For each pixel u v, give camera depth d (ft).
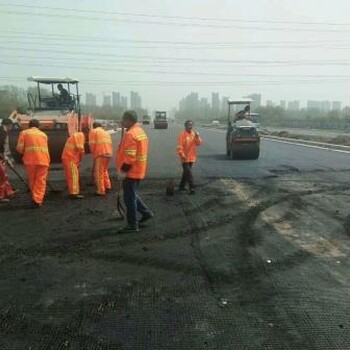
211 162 59.36
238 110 70.95
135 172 24.03
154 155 71.00
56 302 15.61
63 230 25.04
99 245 22.16
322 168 52.60
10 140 53.11
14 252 21.13
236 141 62.34
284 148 85.71
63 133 55.42
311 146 91.97
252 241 22.81
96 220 27.32
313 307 15.16
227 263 19.49
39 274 18.28
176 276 18.01
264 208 30.63
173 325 13.94
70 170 34.17
